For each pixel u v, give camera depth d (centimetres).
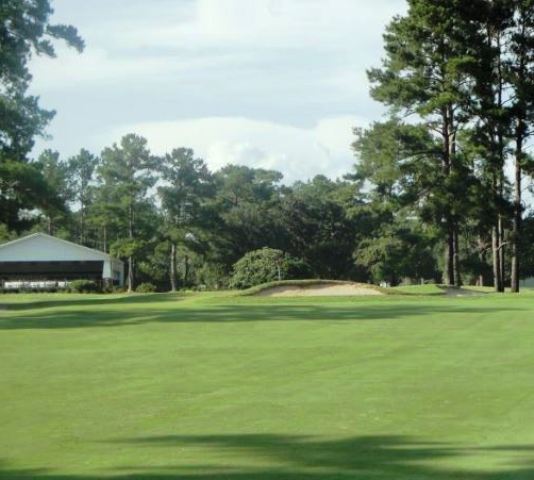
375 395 1027
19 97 3616
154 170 7956
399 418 888
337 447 764
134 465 713
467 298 3145
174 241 7881
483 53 4297
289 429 845
